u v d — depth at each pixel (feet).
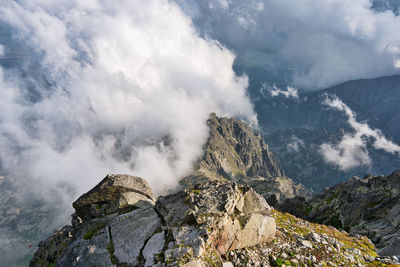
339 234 78.23
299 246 62.49
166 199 67.00
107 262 52.34
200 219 53.31
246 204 61.16
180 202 61.82
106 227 61.57
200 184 65.62
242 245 56.70
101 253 54.49
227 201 56.03
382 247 108.37
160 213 64.28
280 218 81.82
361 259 62.18
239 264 52.49
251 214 58.90
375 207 205.87
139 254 52.49
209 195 58.85
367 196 229.45
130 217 63.16
